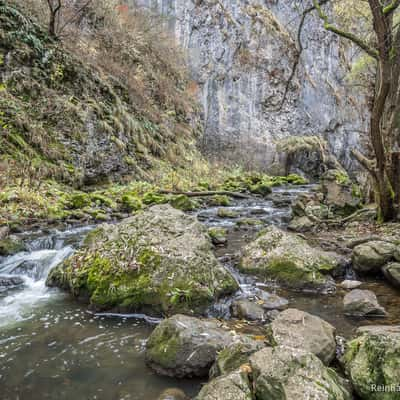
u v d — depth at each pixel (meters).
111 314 3.64
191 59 21.25
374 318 3.42
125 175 11.94
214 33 21.81
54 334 3.20
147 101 16.03
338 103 25.50
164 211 5.03
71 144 10.40
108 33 15.80
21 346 2.98
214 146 20.70
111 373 2.59
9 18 10.34
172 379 2.52
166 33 20.42
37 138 9.40
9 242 5.46
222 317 3.53
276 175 21.98
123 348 2.95
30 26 10.95
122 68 15.27
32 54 10.54
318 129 24.70
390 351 2.10
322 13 6.29
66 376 2.56
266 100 23.05
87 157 10.68
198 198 11.70
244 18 22.66
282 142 22.48
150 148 14.49
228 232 7.19
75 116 10.77
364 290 3.82
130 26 17.88
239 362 2.34
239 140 21.50
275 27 23.25
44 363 2.72
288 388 1.90
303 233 7.03
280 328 2.71
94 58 13.74
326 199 8.84
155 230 4.40
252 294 4.04
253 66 22.53
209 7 21.89
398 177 6.89
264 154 21.97
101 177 11.09
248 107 22.33
